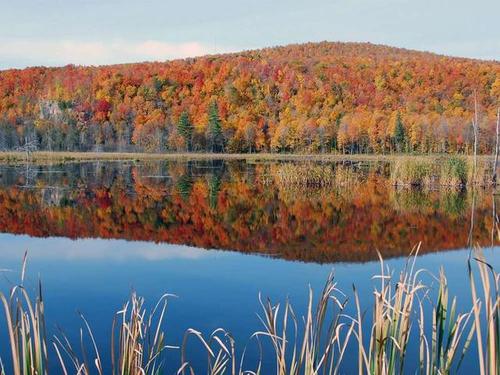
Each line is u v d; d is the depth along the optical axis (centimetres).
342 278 962
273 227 1563
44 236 1422
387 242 1317
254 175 3362
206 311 780
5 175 3200
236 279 959
